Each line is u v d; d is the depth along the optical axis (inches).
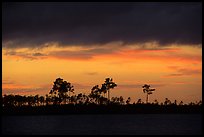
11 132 1595.7
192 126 2182.6
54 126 2244.1
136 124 2477.9
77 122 2896.2
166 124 2464.3
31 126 2306.8
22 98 3457.2
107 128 1972.2
